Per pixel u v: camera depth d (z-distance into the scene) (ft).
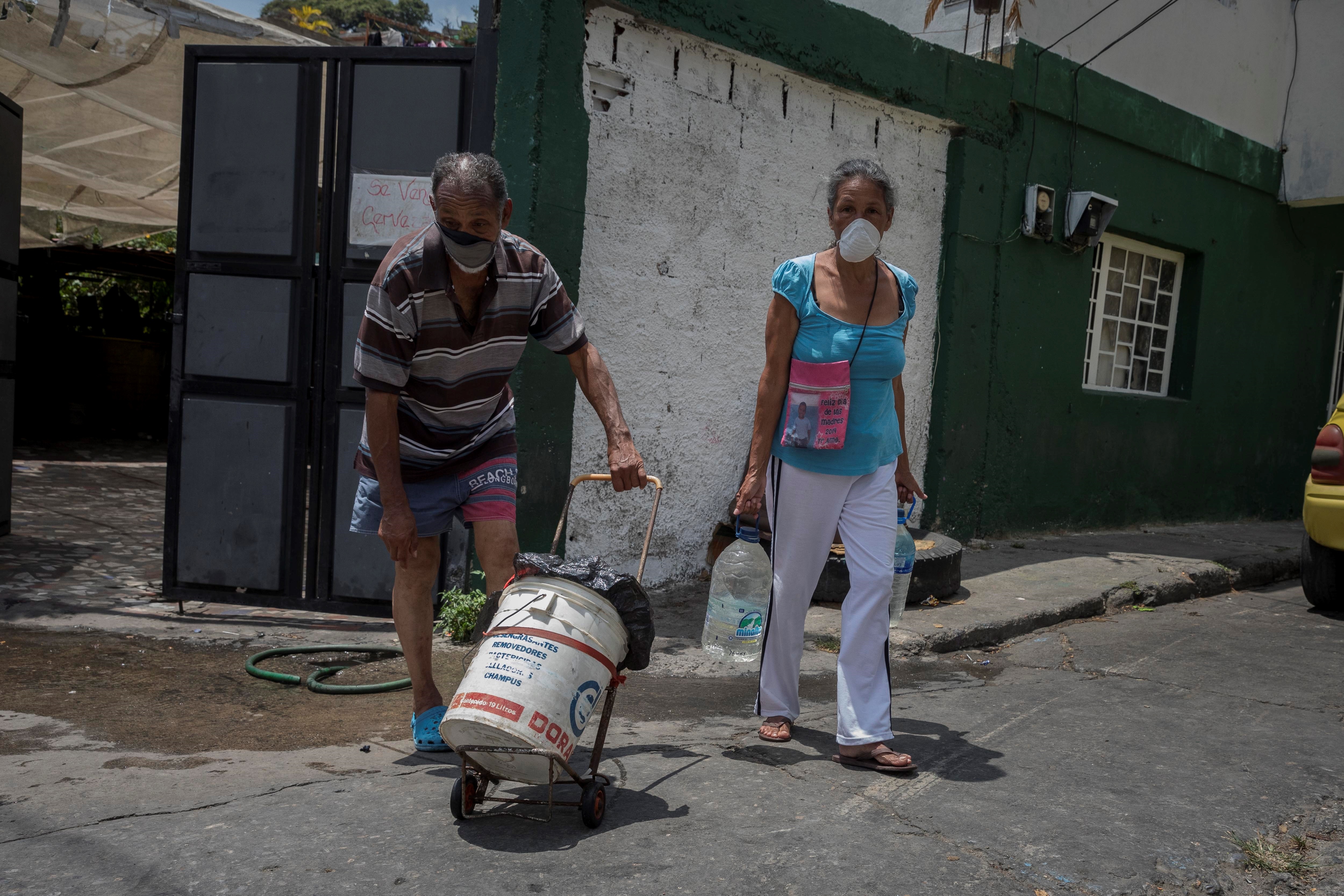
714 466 20.80
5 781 9.70
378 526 10.69
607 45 17.85
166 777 9.93
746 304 20.94
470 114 16.37
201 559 17.12
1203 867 8.81
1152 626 19.47
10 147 21.74
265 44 23.22
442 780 10.01
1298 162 34.32
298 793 9.55
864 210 10.68
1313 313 37.09
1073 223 26.73
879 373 10.96
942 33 26.81
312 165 16.53
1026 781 10.67
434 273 9.20
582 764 10.69
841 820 9.38
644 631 9.02
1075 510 28.73
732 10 19.27
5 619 16.20
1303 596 23.48
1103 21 27.89
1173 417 31.78
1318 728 13.10
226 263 16.76
